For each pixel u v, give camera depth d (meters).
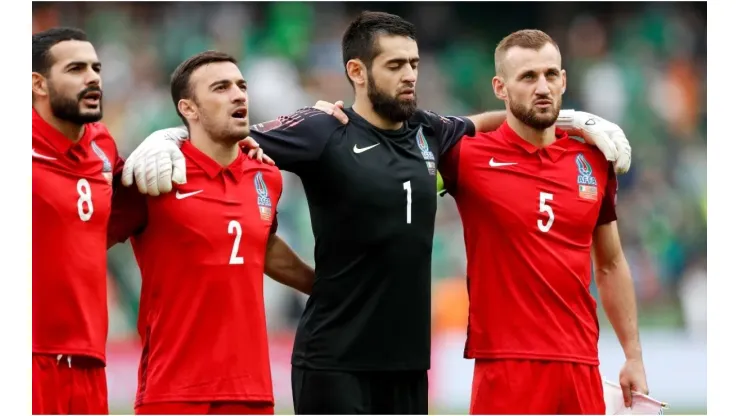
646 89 73.94
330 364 25.53
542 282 26.64
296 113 26.53
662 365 53.31
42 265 23.55
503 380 26.53
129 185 24.64
